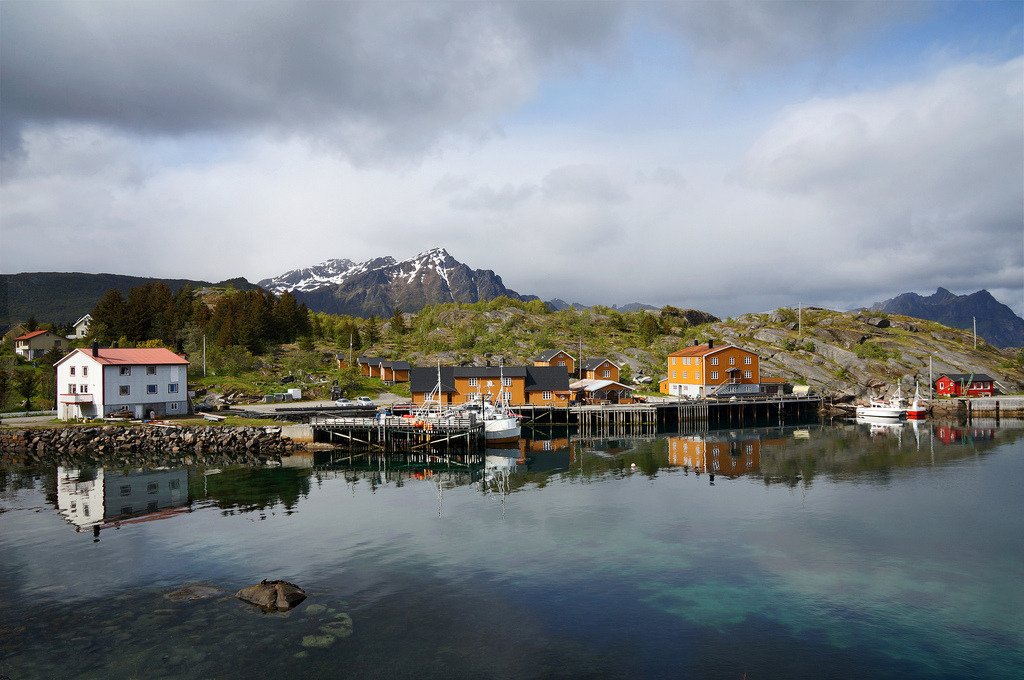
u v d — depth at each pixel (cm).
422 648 2183
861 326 16288
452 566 2988
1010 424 9231
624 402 10562
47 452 6569
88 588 2706
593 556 3133
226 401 9544
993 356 14900
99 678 1978
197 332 12900
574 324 19975
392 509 4088
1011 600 2611
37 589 2698
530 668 2062
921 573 2906
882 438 7612
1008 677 2022
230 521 3791
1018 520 3781
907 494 4466
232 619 2394
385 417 7125
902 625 2386
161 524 3722
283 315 15925
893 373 12900
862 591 2703
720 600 2605
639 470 5491
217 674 1998
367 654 2134
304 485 4891
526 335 17925
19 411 8794
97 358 7806
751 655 2158
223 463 5997
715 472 5375
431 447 6781
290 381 11681
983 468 5478
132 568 2959
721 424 9494
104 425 7231
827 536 3462
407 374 13762
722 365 11081
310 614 2444
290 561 3055
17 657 2114
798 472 5344
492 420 7200
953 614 2480
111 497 4462
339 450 6794
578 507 4125
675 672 2047
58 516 3916
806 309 17888
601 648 2197
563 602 2578
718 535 3481
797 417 10512
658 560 3075
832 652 2181
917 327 16700
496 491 4638
